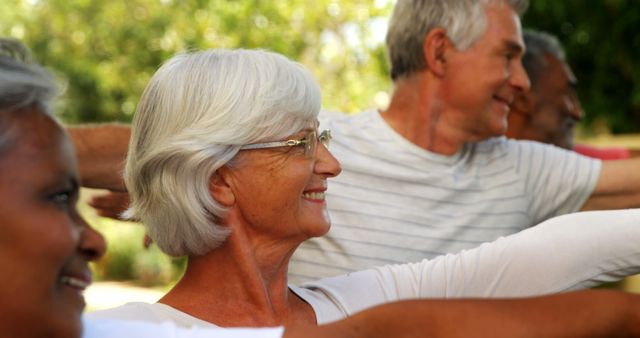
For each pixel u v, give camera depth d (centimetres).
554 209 394
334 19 1313
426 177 378
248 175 263
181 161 257
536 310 187
